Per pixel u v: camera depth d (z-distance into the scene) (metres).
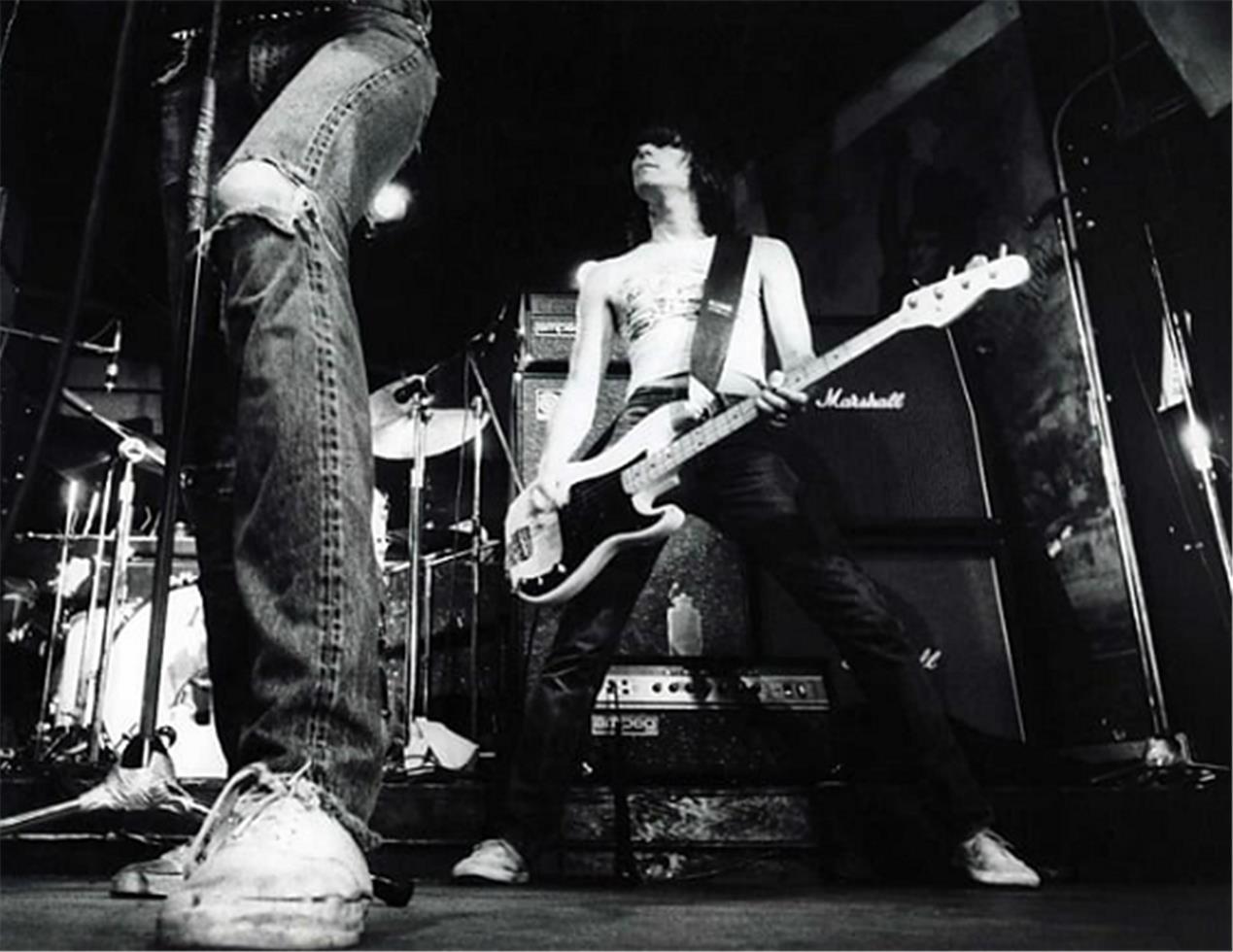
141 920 1.06
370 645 0.89
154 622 1.08
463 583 3.43
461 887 1.81
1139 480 2.71
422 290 4.48
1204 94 2.56
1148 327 2.70
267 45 1.17
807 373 2.25
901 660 2.02
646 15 4.04
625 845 2.01
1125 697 2.68
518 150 4.43
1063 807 2.09
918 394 2.87
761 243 2.55
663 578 2.60
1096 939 0.96
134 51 1.17
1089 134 2.93
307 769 0.83
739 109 4.08
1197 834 2.07
